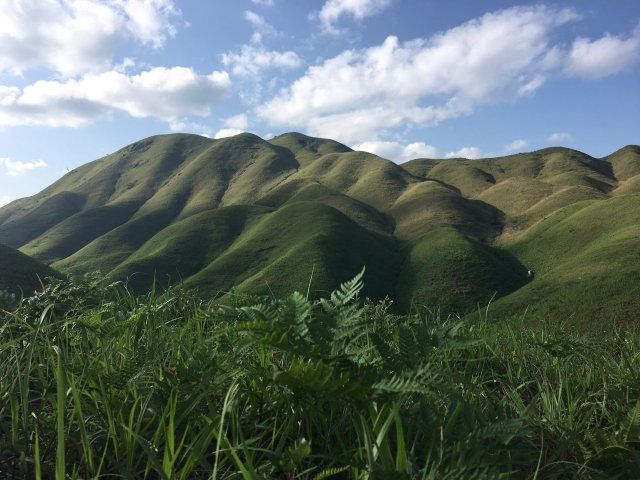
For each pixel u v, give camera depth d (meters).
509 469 1.68
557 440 2.11
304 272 99.56
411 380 1.80
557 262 112.56
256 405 2.12
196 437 1.72
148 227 197.12
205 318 3.25
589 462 1.95
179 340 2.61
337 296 2.30
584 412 2.56
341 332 2.09
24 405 1.87
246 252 121.25
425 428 1.79
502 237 147.88
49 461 1.83
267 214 155.25
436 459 1.68
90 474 1.72
